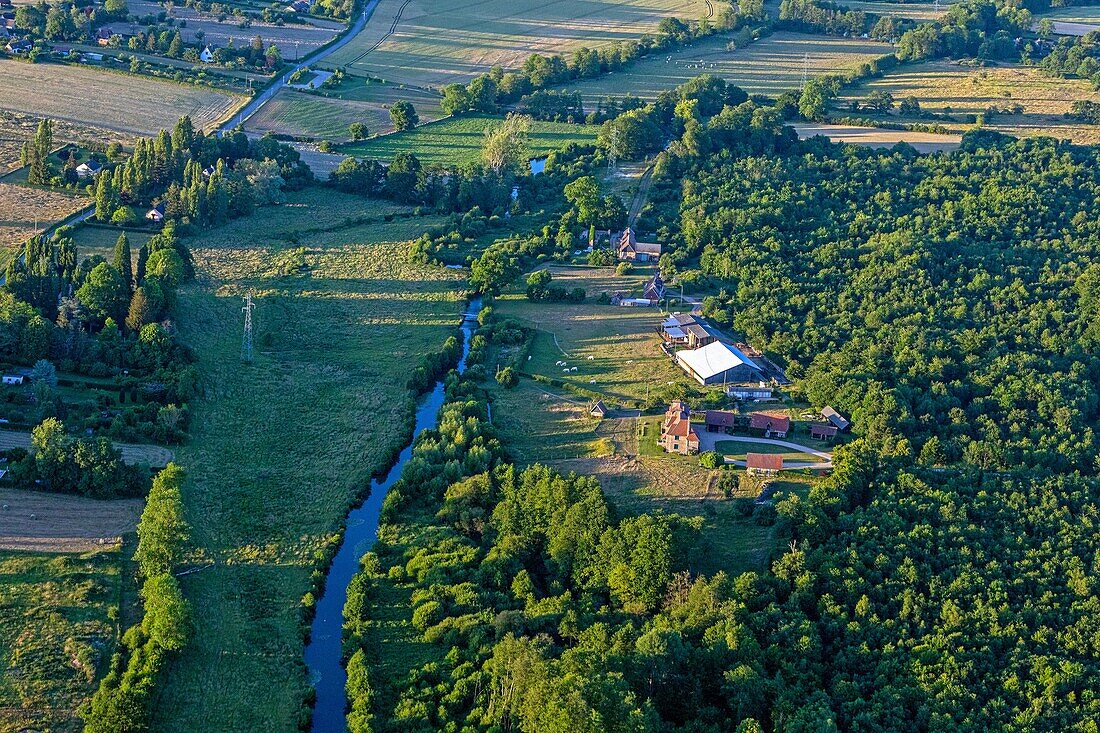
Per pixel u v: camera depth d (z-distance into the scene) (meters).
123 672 188.88
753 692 183.25
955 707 185.25
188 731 182.12
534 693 178.12
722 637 194.00
